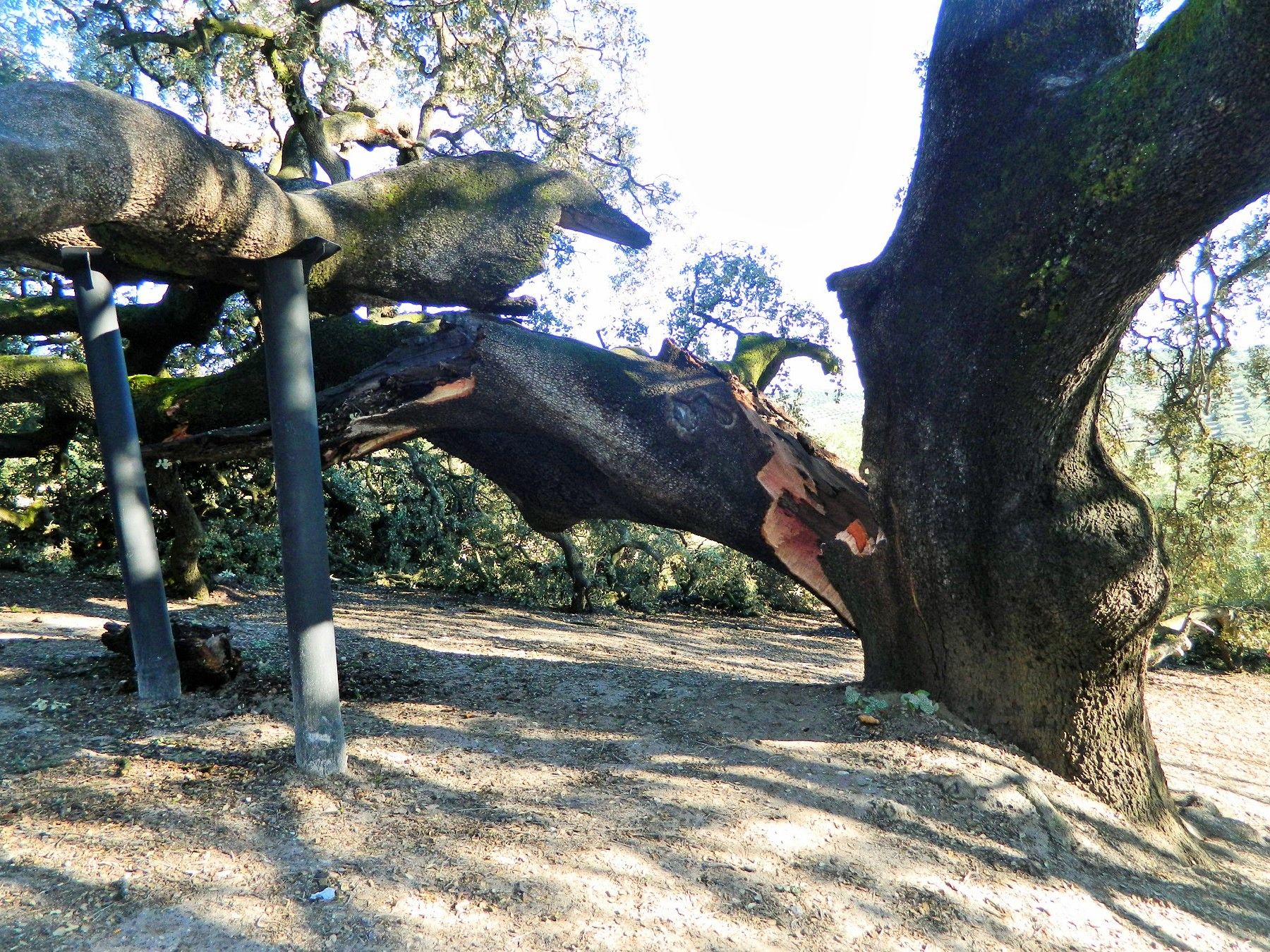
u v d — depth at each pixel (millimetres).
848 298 5660
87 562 13000
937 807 4789
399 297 6082
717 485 6438
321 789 4410
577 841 3971
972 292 4855
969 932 3709
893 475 5684
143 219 3756
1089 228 4254
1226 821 6469
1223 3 3393
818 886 3863
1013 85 4520
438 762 4930
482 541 16672
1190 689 13422
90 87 3406
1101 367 4863
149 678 5801
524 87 14531
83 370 8031
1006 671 5629
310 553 4566
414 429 6332
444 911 3348
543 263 6301
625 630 13648
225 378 6977
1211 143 3740
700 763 5051
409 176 5855
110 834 3775
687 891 3668
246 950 3033
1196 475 15320
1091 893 4344
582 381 6309
